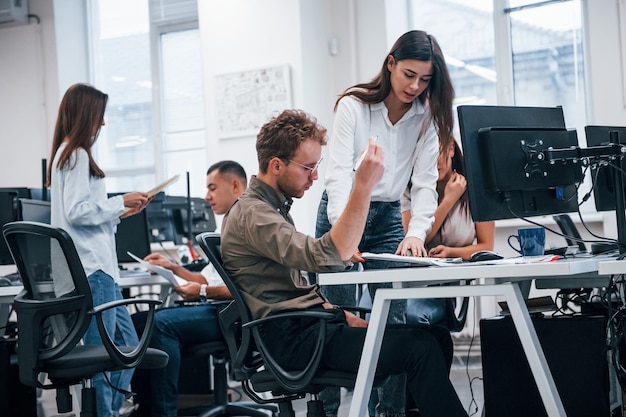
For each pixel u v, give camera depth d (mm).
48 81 6469
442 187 3260
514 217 2127
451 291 1801
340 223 1901
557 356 2383
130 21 6648
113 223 3102
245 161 5367
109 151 6699
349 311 2629
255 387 2162
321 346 2000
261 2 5340
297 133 2129
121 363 2438
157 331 3275
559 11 5324
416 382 1933
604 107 4992
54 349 2379
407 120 2600
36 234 2408
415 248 2428
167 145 6539
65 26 6539
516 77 5453
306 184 2172
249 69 5352
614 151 2113
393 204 2691
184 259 4648
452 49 5621
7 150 6559
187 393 4184
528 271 1655
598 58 5008
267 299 2123
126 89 6660
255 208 2084
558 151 2127
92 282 2926
